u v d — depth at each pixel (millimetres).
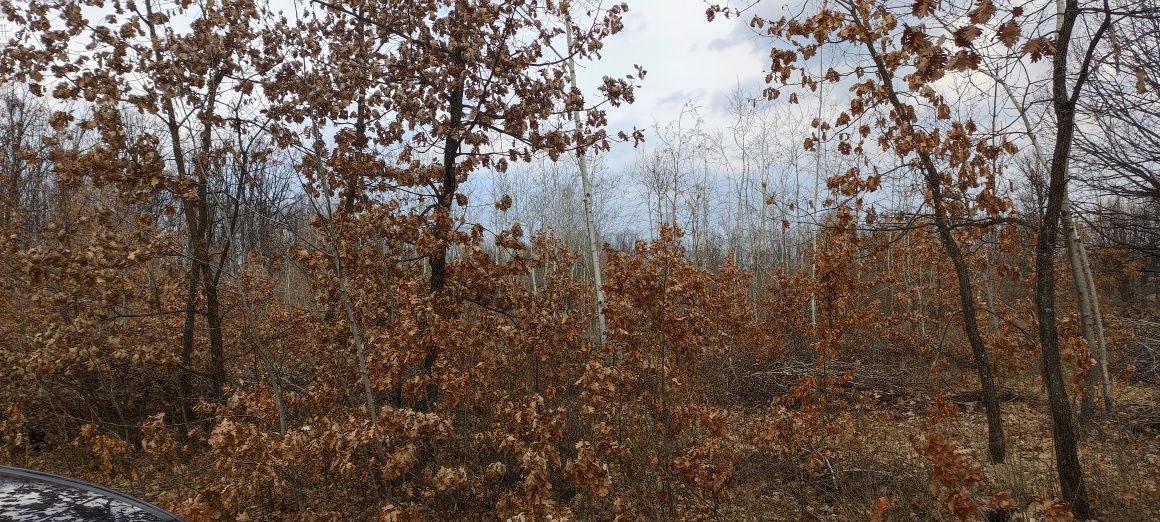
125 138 6758
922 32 4309
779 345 13367
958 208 6652
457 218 7508
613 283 6402
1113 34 4789
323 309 8117
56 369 6465
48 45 6688
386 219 7055
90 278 6363
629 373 6133
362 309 7082
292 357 9125
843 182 6762
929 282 17531
